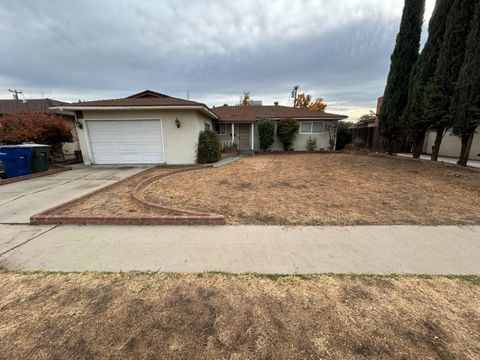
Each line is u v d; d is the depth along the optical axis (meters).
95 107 9.41
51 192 5.87
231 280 2.47
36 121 9.86
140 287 2.36
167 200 5.19
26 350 1.65
